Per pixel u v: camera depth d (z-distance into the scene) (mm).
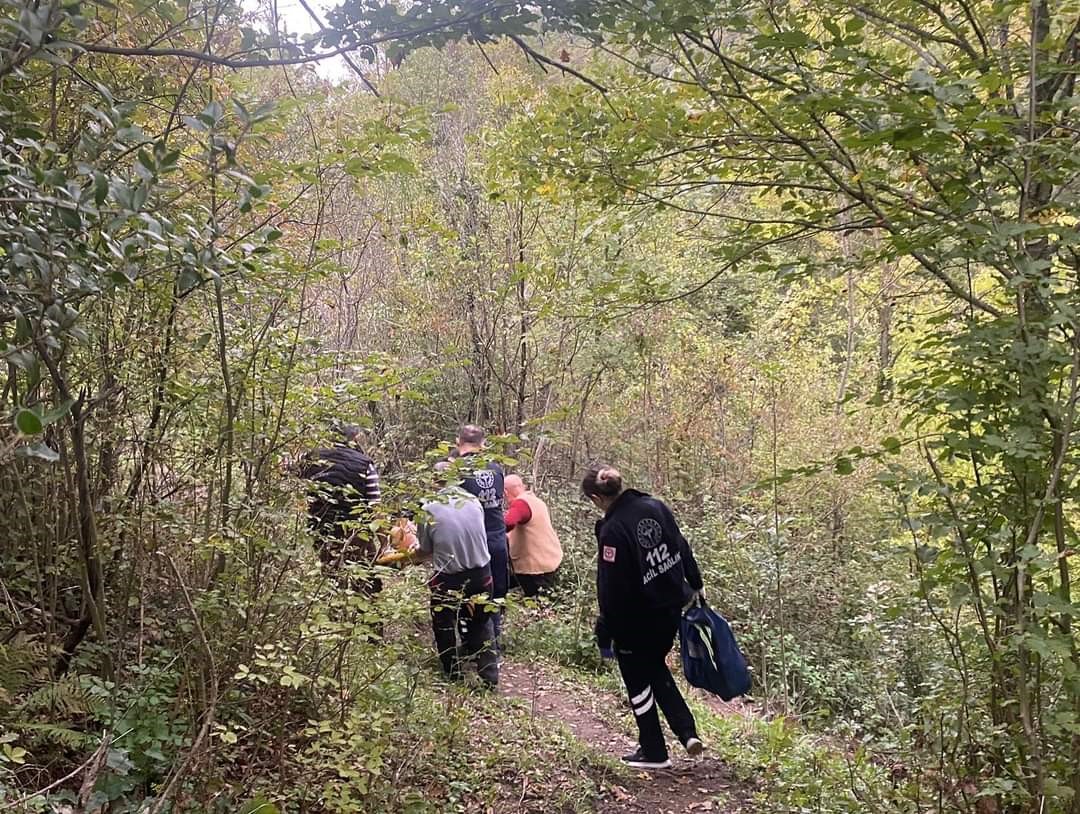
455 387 10914
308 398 3801
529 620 7488
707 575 9258
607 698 6285
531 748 4570
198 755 2861
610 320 4840
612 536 4609
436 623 5230
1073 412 2611
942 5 3744
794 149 4016
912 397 3162
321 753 3148
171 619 3576
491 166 4672
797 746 4805
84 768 2631
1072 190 3121
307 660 3557
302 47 2389
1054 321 2613
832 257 4008
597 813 4090
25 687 2986
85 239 1778
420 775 3760
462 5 2432
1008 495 2969
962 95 2617
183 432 3568
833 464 3156
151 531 3389
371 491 4633
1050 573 2912
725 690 4688
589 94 4199
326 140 3527
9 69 1669
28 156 2297
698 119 3789
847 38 3084
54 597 3318
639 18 2992
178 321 3455
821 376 12898
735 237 4480
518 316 9555
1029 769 2803
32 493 3426
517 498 7066
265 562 3531
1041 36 3369
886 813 3250
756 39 3045
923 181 3559
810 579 9289
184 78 3240
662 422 11336
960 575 2982
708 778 4699
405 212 9211
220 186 2791
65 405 1546
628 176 4160
